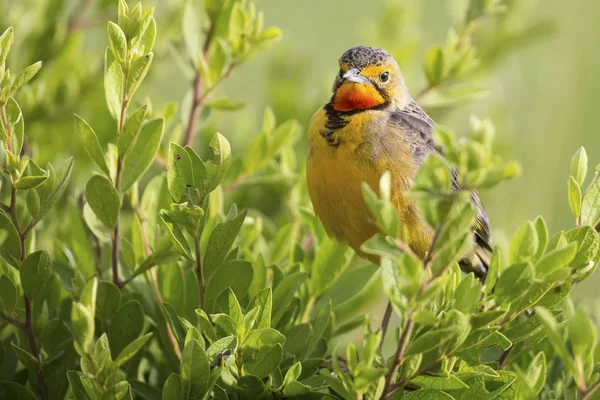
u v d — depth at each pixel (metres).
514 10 13.53
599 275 14.18
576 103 14.55
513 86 14.49
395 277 5.39
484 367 6.55
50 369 7.37
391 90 10.47
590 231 6.55
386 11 14.08
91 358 6.00
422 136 9.91
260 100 15.20
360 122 9.75
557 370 7.89
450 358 6.29
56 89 11.51
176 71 13.85
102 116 11.51
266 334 6.49
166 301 7.99
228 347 6.46
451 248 5.39
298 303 8.34
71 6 15.88
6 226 6.96
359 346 10.76
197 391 6.22
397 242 5.27
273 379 6.88
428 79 11.20
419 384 6.23
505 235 13.12
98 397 6.15
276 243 9.23
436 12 18.62
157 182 8.37
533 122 14.41
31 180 6.75
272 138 10.22
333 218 9.66
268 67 14.33
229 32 9.48
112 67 6.91
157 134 7.34
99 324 7.62
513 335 6.88
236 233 6.82
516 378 6.65
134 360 7.70
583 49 14.54
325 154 9.63
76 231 8.96
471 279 5.79
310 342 7.29
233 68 9.55
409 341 6.18
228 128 13.35
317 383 6.86
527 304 6.39
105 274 8.56
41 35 11.72
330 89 13.53
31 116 11.04
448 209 5.22
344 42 19.33
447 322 5.66
